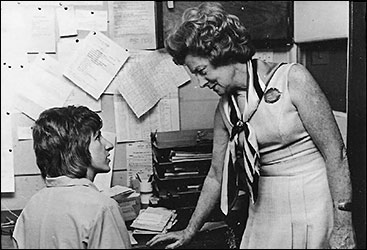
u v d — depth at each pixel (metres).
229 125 1.34
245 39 1.27
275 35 1.56
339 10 1.45
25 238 1.14
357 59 1.40
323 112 1.24
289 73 1.27
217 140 1.39
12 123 1.35
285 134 1.26
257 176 1.30
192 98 1.46
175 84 1.46
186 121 1.45
